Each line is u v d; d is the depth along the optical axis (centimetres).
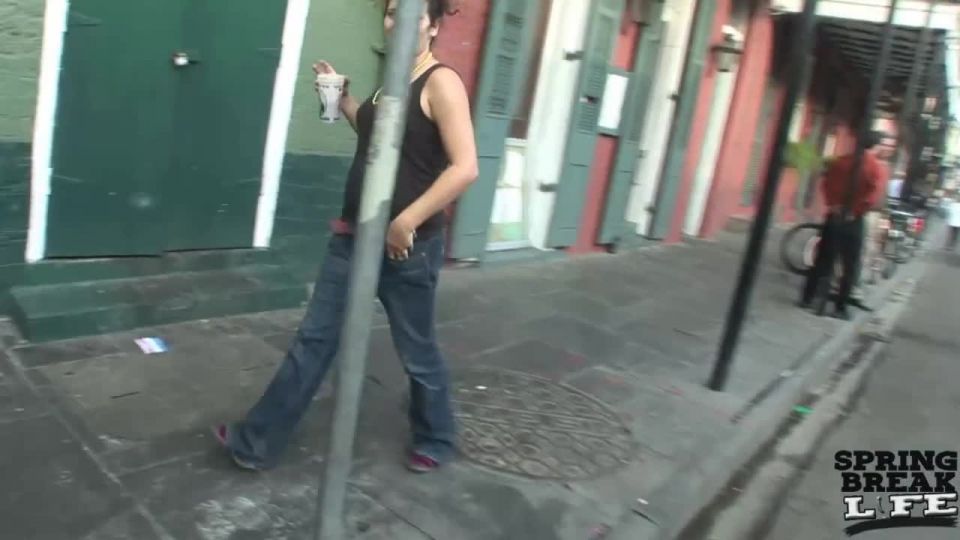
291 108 490
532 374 475
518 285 681
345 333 213
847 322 811
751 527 384
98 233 422
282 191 504
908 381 682
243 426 309
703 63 1009
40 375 349
